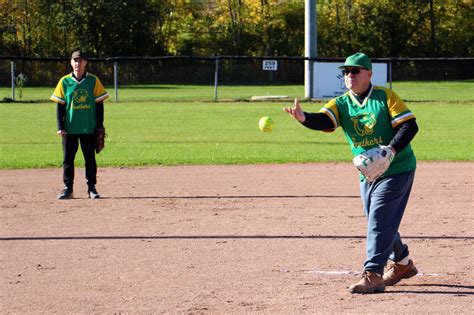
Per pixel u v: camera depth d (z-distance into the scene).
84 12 111.88
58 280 14.22
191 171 29.78
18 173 29.39
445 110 59.22
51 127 47.00
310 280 14.18
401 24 120.88
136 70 105.94
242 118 53.12
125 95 80.12
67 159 23.56
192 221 20.00
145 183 26.86
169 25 119.19
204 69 107.31
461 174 28.45
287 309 12.32
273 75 108.25
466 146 36.94
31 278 14.38
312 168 30.50
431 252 16.52
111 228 19.12
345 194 24.25
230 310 12.28
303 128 47.06
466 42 121.25
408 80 112.25
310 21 68.94
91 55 113.69
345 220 20.06
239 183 26.73
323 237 17.98
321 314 12.03
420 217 20.42
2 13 114.19
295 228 19.05
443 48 121.31
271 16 120.19
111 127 46.91
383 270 13.66
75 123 23.30
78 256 16.14
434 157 33.09
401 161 13.08
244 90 91.31
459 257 16.08
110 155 34.12
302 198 23.52
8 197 23.94
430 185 25.91
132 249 16.77
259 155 34.09
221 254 16.28
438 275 14.57
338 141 40.31
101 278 14.35
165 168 30.61
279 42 120.62
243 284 13.90
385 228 13.05
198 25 120.25
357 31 120.62
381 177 13.09
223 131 44.97
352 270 14.91
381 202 13.02
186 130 45.41
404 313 12.04
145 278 14.34
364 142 13.21
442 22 121.31
